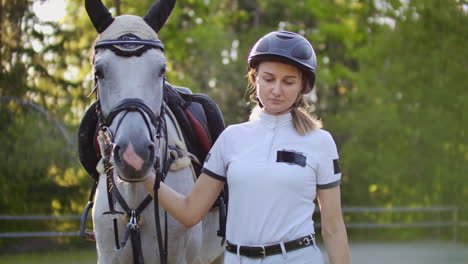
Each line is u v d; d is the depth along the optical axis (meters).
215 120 4.88
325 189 3.19
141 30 3.58
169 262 4.14
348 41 24.55
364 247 16.06
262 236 3.12
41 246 15.23
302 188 3.12
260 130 3.23
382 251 14.90
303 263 3.11
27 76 15.97
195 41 20.94
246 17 26.20
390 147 19.31
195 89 17.62
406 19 19.50
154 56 3.53
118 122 3.37
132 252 4.01
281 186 3.11
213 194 3.38
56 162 15.16
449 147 19.20
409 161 19.17
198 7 22.55
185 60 20.83
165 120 4.03
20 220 15.24
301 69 3.16
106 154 3.65
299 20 26.69
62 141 15.12
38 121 15.17
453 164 19.02
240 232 3.16
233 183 3.18
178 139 4.26
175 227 4.02
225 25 25.09
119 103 3.41
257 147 3.19
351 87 26.23
